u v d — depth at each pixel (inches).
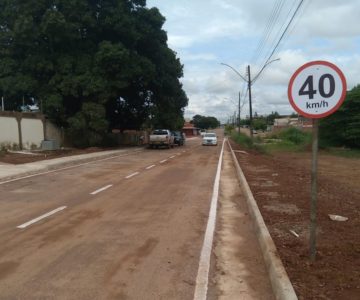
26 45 1457.9
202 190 552.4
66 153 1253.7
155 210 417.4
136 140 2331.4
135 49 1711.4
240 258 269.6
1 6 1485.0
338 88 235.1
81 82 1429.6
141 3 1640.0
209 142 2192.4
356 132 1589.6
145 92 1884.8
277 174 719.1
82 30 1545.3
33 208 422.9
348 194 519.5
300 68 241.3
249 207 427.5
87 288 217.5
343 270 228.8
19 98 1576.0
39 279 229.1
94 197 490.0
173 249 286.2
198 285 223.0
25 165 853.8
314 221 245.1
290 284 205.6
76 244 295.6
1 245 292.2
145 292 213.3
